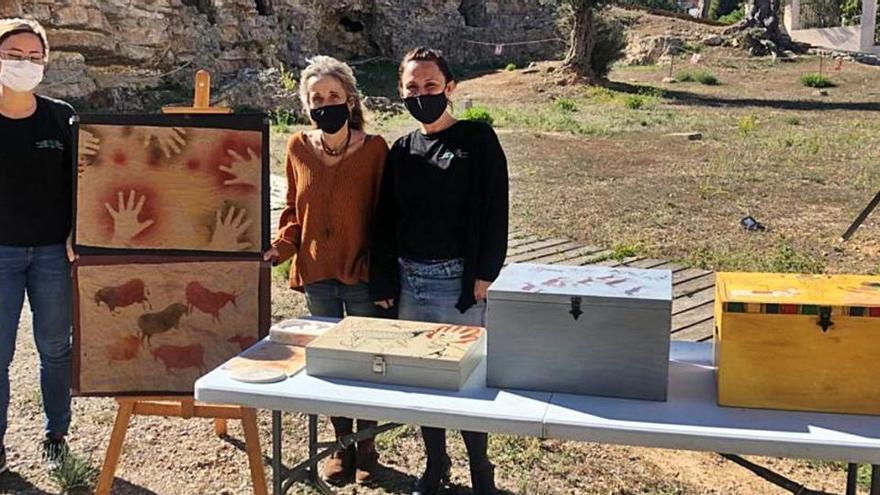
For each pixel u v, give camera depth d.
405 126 19.91
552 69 30.41
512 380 3.07
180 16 26.45
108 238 4.00
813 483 4.56
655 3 57.34
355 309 4.17
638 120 21.27
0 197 4.07
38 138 4.09
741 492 4.45
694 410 2.86
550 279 3.18
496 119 21.25
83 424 5.03
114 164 3.97
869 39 38.94
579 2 28.91
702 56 35.06
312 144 4.13
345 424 4.20
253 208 3.98
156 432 4.95
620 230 10.25
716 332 3.07
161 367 4.02
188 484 4.39
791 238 9.83
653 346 2.92
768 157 15.62
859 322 2.74
